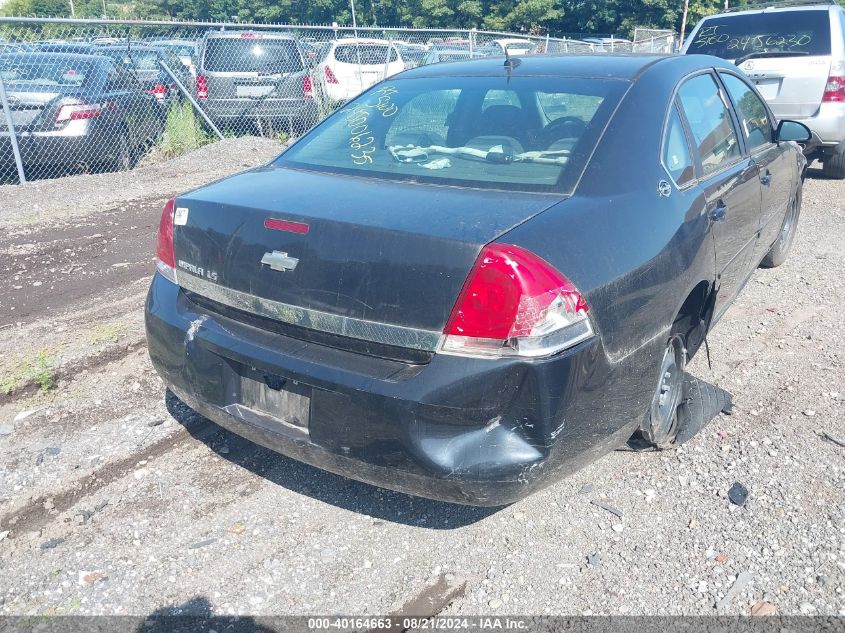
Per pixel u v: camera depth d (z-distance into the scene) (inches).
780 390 168.4
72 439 144.4
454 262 97.6
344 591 110.4
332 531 123.0
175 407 157.1
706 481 135.4
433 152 131.2
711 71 167.6
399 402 98.7
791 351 188.7
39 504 127.2
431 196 113.7
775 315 212.1
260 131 479.2
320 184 123.9
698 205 136.3
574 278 101.7
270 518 125.8
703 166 147.3
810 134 196.1
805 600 108.3
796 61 361.1
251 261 112.6
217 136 467.2
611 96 132.1
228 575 113.1
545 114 131.7
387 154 133.9
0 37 372.8
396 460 101.4
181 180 377.1
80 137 366.0
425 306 98.6
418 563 116.0
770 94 370.3
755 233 179.5
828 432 150.9
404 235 100.4
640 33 1151.0
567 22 1567.4
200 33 466.6
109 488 132.6
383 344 102.0
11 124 346.6
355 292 102.9
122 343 180.1
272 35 471.8
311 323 107.2
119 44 418.6
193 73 467.8
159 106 438.0
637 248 114.0
